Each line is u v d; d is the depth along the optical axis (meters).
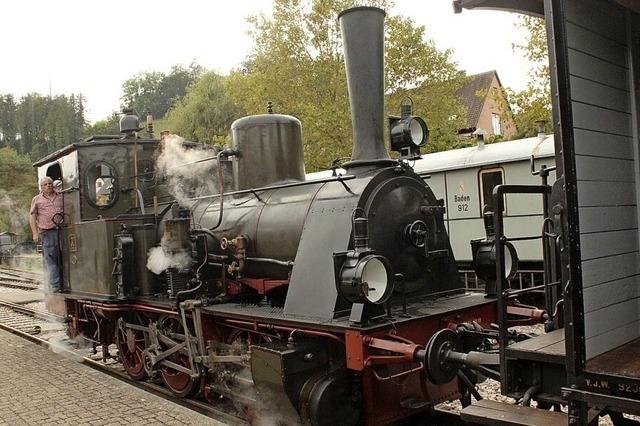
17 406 5.65
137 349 7.19
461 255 12.54
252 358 4.79
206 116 31.42
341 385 4.52
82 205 7.83
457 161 12.48
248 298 6.16
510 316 5.21
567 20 3.33
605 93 3.69
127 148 8.13
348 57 5.47
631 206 3.94
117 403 5.57
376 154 5.40
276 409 4.88
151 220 7.20
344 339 4.40
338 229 4.87
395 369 4.72
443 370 4.11
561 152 3.13
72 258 8.26
